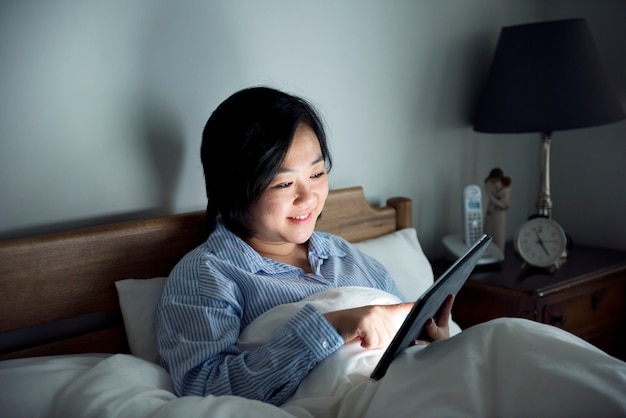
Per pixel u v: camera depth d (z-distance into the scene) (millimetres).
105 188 1276
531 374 812
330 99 1631
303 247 1347
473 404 805
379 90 1740
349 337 1006
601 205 2076
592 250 1980
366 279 1344
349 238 1612
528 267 1751
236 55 1435
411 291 1529
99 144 1258
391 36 1744
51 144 1200
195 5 1353
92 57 1228
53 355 1173
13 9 1131
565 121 1668
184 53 1350
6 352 1181
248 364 1019
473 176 2051
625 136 1983
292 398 998
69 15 1191
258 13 1458
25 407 893
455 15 1898
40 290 1129
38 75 1171
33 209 1194
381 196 1801
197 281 1140
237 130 1133
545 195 1851
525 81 1710
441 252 1998
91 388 895
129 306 1186
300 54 1553
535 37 1709
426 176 1913
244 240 1261
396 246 1599
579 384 772
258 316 1162
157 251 1269
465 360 861
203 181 1427
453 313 1776
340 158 1680
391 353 918
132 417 840
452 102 1940
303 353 1000
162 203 1363
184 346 1046
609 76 1919
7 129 1150
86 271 1180
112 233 1206
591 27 2016
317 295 1131
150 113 1317
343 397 928
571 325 1688
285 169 1123
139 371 997
